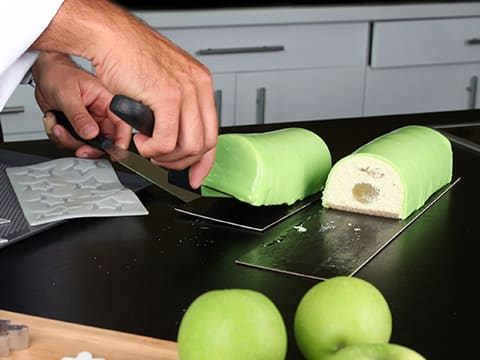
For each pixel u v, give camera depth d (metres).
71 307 0.68
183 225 0.86
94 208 0.88
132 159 1.04
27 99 1.95
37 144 1.14
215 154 0.92
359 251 0.79
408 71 2.33
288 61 2.19
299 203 0.93
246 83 2.17
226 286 0.72
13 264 0.76
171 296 0.70
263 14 2.11
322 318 0.49
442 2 2.30
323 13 2.16
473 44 2.36
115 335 0.60
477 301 0.70
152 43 0.80
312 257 0.78
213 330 0.47
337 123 1.28
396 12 2.24
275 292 0.71
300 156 0.93
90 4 0.80
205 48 2.10
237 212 0.89
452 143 1.18
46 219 0.85
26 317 0.62
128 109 0.78
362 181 0.89
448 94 2.39
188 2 2.12
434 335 0.64
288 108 2.24
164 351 0.59
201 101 0.81
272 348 0.47
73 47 0.81
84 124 0.98
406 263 0.77
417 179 0.90
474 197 0.97
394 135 0.98
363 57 2.27
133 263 0.77
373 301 0.50
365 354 0.43
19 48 0.80
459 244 0.82
